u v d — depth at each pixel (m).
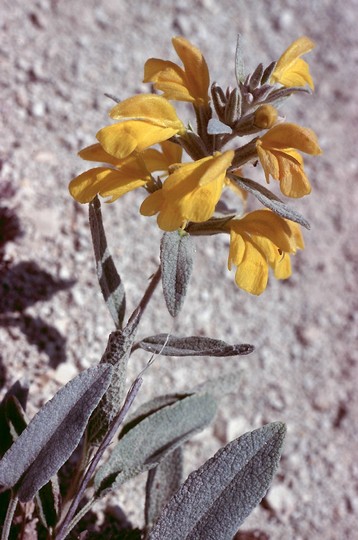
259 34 0.58
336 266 0.49
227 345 0.24
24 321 0.36
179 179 0.22
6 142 0.41
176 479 0.31
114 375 0.25
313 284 0.47
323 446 0.42
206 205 0.22
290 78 0.26
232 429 0.40
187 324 0.42
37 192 0.40
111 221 0.42
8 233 0.37
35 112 0.43
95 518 0.34
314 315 0.46
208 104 0.25
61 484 0.33
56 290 0.38
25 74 0.45
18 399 0.30
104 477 0.27
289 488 0.40
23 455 0.24
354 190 0.53
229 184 0.29
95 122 0.45
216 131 0.23
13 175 0.40
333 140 0.55
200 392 0.30
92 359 0.37
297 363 0.44
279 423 0.25
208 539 0.25
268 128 0.24
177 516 0.25
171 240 0.23
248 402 0.42
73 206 0.41
